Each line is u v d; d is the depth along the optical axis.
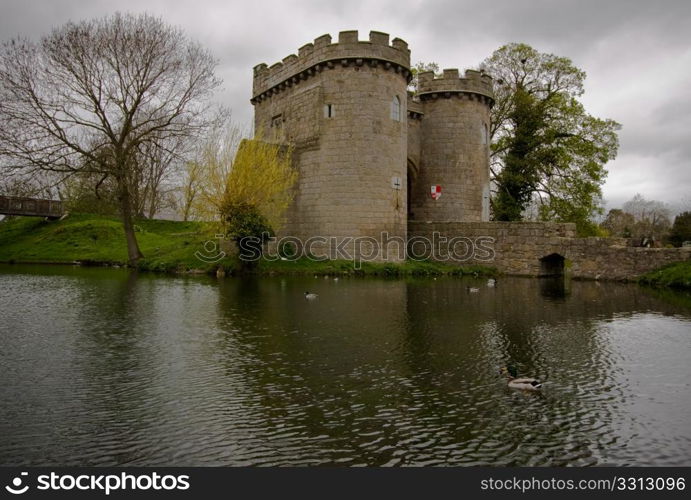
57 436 5.88
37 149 25.52
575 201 37.41
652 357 9.56
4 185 26.20
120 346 9.95
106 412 6.59
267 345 10.11
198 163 26.05
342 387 7.62
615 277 25.50
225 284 20.55
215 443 5.73
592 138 37.69
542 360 9.32
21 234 42.59
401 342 10.52
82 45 25.56
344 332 11.39
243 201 24.36
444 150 33.75
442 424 6.30
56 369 8.43
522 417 6.54
